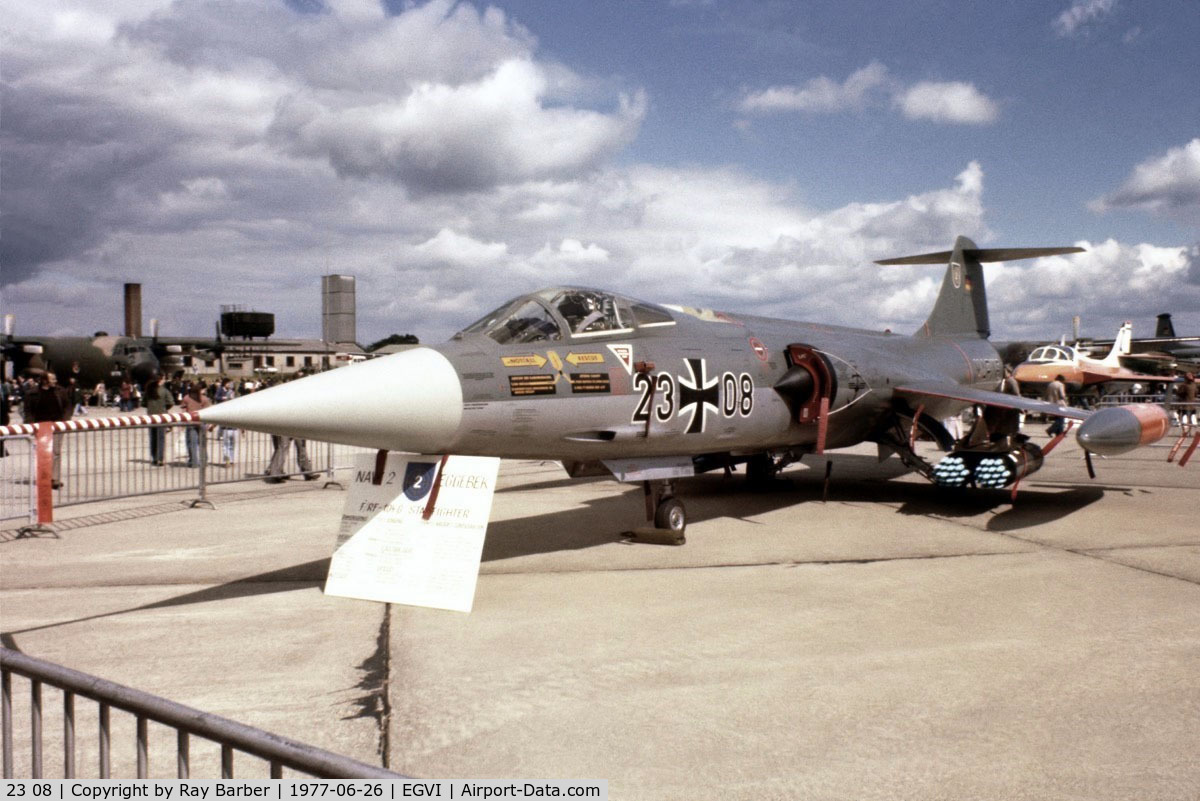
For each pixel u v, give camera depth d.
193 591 6.22
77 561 7.39
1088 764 3.22
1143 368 32.28
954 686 4.05
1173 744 3.39
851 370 9.84
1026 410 9.73
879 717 3.69
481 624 5.23
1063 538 7.90
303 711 3.84
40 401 12.09
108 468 15.80
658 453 7.71
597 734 3.55
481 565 6.95
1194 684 4.05
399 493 6.20
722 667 4.38
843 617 5.29
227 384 31.88
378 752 3.39
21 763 3.39
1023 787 3.05
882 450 11.14
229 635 5.07
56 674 2.10
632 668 4.38
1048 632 4.92
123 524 9.38
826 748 3.39
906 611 5.42
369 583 5.95
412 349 6.37
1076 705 3.80
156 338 67.56
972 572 6.52
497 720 3.71
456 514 5.89
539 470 14.84
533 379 6.45
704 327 8.55
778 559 7.09
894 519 9.08
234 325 93.12
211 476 14.27
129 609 5.72
